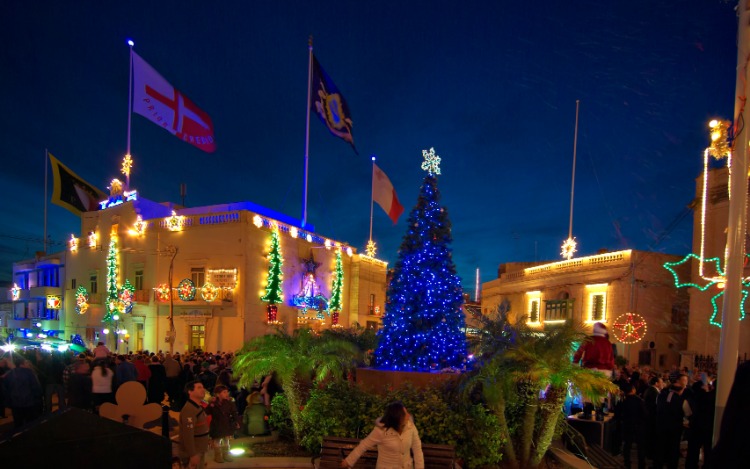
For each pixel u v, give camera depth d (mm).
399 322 11148
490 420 8484
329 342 9969
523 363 8320
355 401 9031
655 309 25422
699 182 23719
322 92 26438
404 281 11281
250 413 10078
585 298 28016
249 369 9617
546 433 8523
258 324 28328
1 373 12250
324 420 8750
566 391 8250
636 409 9359
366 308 39156
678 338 25516
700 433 8844
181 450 7062
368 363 12188
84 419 2857
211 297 27672
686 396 9188
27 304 42656
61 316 37594
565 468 8750
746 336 19125
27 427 2756
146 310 30141
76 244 36625
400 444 5633
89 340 34562
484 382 8367
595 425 10375
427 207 11484
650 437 10016
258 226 28656
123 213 32438
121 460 2943
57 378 16000
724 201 22375
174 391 14430
